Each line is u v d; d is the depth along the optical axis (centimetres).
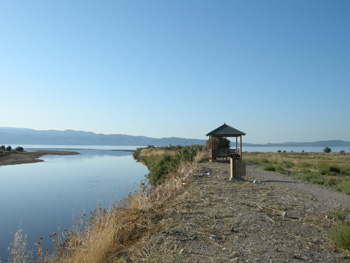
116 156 7694
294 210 745
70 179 2636
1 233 1069
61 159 6006
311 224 623
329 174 1708
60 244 648
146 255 485
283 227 602
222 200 845
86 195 1794
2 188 2152
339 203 839
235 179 1276
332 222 640
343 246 486
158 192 943
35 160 5512
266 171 1720
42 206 1531
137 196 884
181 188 1052
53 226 1145
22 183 2411
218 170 1620
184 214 696
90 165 4303
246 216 675
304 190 1062
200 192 959
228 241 521
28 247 898
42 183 2400
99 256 522
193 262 438
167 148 5253
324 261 437
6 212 1404
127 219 681
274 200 859
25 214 1360
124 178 2591
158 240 541
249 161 2500
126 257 502
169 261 443
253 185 1137
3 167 4019
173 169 1875
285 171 1736
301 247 493
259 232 568
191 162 2062
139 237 607
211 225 610
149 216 705
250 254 462
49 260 611
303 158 3884
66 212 1373
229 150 2261
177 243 516
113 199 1555
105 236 566
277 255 458
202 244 509
